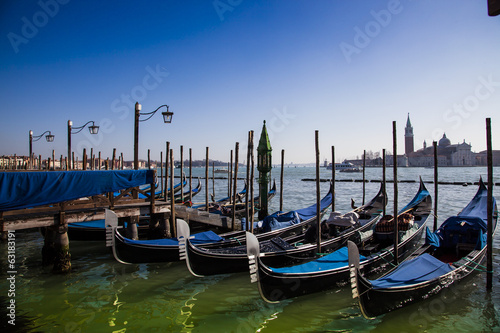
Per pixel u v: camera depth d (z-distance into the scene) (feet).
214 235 34.86
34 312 23.12
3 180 27.43
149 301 25.08
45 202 29.43
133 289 27.27
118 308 23.88
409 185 149.79
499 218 44.47
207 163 50.85
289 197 108.37
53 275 30.12
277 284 23.49
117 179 34.76
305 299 25.05
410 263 25.03
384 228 32.91
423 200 47.70
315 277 25.04
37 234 47.73
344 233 34.53
